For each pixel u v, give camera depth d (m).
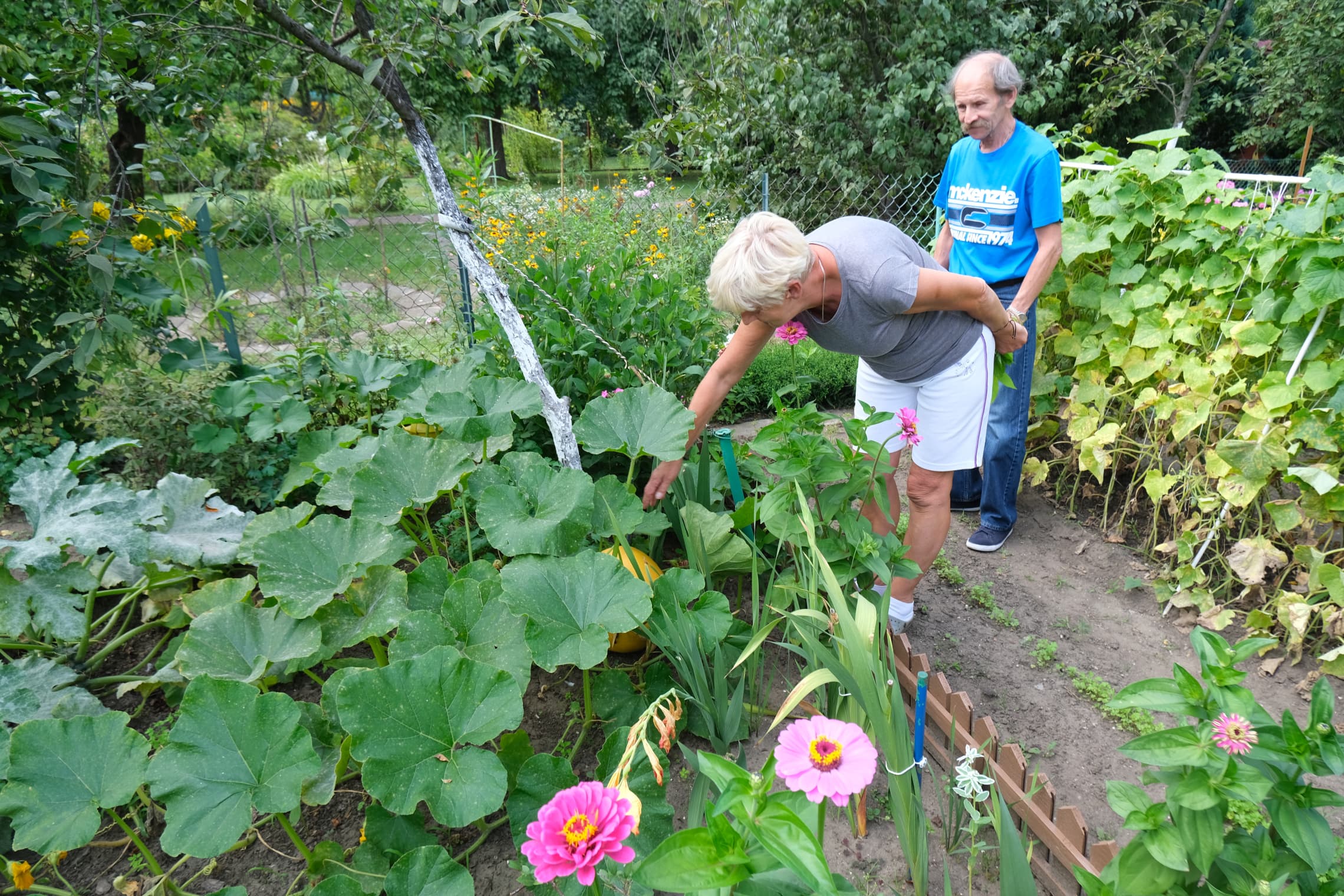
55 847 1.52
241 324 4.49
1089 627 2.82
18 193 3.40
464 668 1.71
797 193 9.42
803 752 1.06
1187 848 1.24
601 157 18.09
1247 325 2.85
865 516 2.57
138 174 3.61
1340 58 11.44
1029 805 1.81
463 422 2.62
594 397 3.39
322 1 2.73
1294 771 1.34
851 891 1.17
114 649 2.48
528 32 2.23
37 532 2.17
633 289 4.00
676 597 2.13
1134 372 3.32
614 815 1.04
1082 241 3.42
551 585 2.01
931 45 8.84
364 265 5.35
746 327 2.14
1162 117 12.77
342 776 1.97
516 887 1.79
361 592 2.10
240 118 4.18
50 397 3.79
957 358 2.27
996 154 2.90
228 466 3.33
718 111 4.84
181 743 1.62
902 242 2.15
